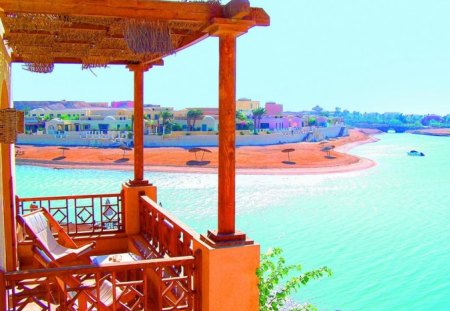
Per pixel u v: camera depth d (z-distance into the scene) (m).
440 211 39.28
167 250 5.41
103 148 76.12
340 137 122.94
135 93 7.14
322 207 40.22
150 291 5.42
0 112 4.25
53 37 4.71
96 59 5.81
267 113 117.69
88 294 3.77
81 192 44.31
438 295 20.91
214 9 3.77
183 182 52.88
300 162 72.44
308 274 5.33
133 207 7.17
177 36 4.93
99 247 7.03
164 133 86.19
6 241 5.64
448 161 79.12
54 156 69.31
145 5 3.60
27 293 3.46
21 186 48.09
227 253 3.85
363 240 30.19
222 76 3.89
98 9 3.49
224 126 3.93
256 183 53.78
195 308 3.99
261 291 4.17
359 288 21.86
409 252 27.61
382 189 50.09
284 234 31.30
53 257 4.77
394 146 114.06
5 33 4.55
